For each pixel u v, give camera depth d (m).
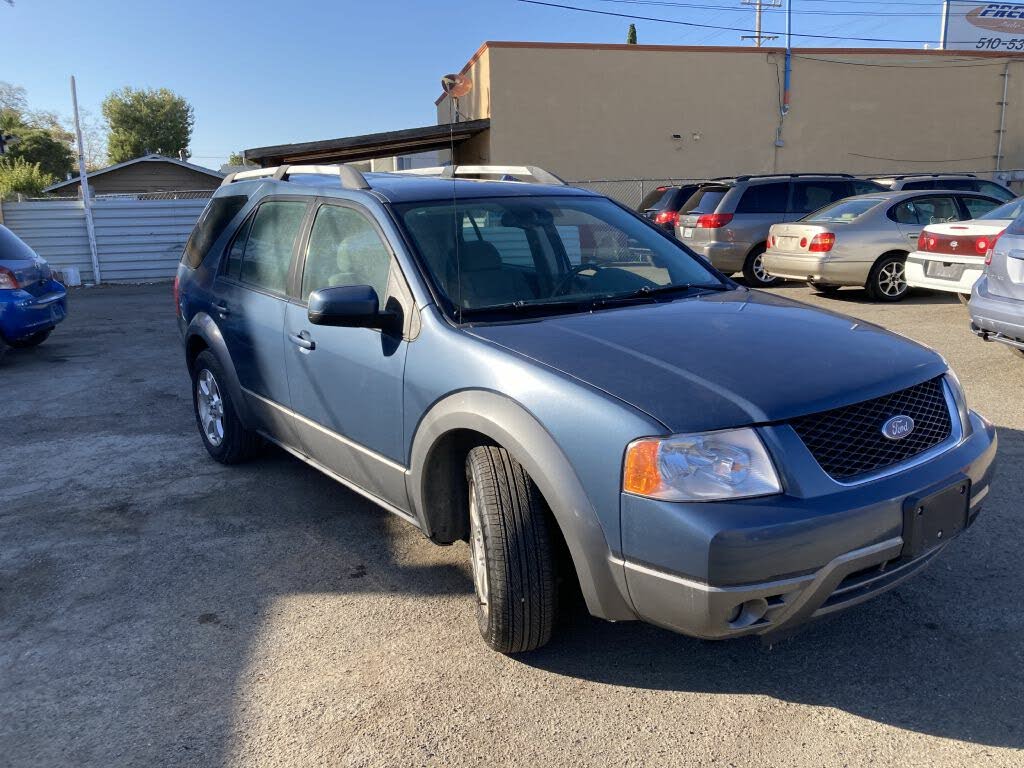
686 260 4.24
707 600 2.46
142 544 4.29
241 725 2.83
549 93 21.81
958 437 3.01
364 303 3.33
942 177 13.58
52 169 59.00
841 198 13.14
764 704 2.86
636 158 22.69
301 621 3.50
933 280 9.13
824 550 2.49
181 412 6.91
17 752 2.72
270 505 4.77
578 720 2.80
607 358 2.89
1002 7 29.53
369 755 2.66
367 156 24.00
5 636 3.45
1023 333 6.22
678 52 22.44
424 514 3.41
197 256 5.51
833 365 2.86
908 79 23.95
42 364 9.12
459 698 2.94
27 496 5.04
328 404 3.94
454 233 3.75
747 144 23.34
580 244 4.02
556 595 3.00
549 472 2.74
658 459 2.51
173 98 75.69
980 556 3.81
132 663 3.22
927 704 2.83
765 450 2.54
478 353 3.06
